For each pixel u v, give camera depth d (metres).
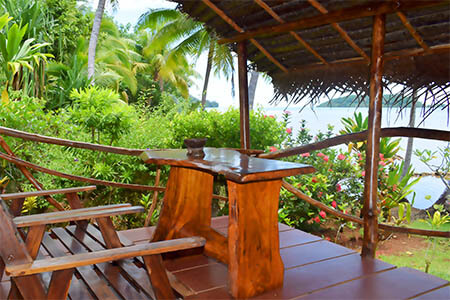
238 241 1.81
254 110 5.84
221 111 5.86
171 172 2.43
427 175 7.70
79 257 1.44
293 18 2.33
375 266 2.24
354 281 2.03
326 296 1.84
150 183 5.12
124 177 4.70
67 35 15.61
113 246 2.19
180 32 15.06
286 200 4.85
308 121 5.92
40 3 11.51
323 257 2.40
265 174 1.70
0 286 1.91
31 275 1.42
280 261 1.95
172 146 5.61
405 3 1.84
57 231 2.60
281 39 2.68
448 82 2.08
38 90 9.61
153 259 1.63
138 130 5.39
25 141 4.09
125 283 1.90
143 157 2.31
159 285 1.62
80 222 2.62
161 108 6.35
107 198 4.79
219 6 2.55
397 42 2.24
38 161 4.18
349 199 5.31
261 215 1.88
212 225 3.18
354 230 5.70
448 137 2.02
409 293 1.88
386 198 5.30
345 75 2.69
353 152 5.52
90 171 4.66
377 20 2.09
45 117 4.48
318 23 2.21
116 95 5.02
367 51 2.44
